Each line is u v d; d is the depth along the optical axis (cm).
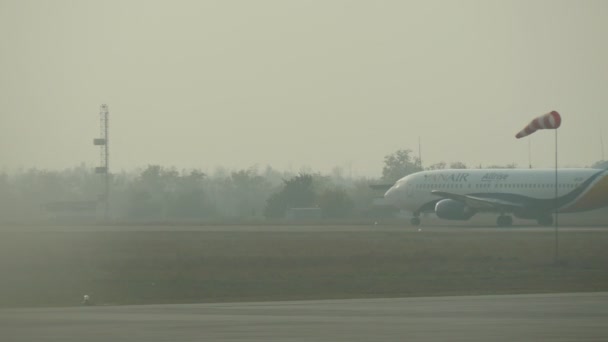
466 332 7088
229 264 17575
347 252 19788
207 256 19100
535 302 9538
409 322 7750
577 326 7406
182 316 8481
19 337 6981
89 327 7588
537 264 17062
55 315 8681
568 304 9256
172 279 15262
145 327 7569
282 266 17388
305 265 17538
